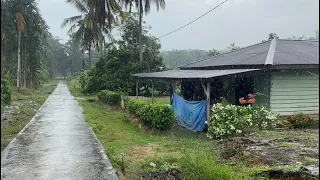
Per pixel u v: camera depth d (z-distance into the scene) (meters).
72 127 12.93
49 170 6.95
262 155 7.60
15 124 14.30
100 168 7.10
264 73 13.09
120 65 34.03
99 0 31.61
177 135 11.74
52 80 100.56
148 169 6.95
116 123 14.89
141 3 31.83
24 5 36.03
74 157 8.06
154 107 12.05
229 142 9.38
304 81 13.41
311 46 16.30
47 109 20.30
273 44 15.80
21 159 7.87
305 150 8.04
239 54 17.14
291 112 13.27
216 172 5.22
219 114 10.80
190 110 13.04
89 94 36.22
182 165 5.98
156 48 36.50
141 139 10.79
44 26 45.94
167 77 14.55
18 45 36.28
